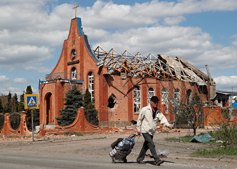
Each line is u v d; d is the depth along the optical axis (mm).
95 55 42469
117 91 41312
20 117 28047
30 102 21469
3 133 29438
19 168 8117
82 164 8945
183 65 53500
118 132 29922
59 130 27016
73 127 27781
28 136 26625
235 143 13203
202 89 50531
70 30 45469
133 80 42938
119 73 43438
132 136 9656
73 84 40688
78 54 43812
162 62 48906
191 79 49625
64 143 19500
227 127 14594
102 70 40250
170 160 10672
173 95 22062
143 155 9289
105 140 21094
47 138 23859
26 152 14219
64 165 8703
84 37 43188
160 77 47812
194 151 13367
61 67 46188
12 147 17750
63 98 38531
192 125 20141
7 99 53125
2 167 8344
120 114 41094
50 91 40562
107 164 8977
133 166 8508
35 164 8984
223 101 50656
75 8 45469
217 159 10516
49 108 42781
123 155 9445
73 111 37562
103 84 40062
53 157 11492
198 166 9047
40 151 14680
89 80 42156
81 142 19922
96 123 30688
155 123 9094
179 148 14625
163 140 19078
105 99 40094
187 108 20203
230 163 9867
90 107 37594
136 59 45344
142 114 9062
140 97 43781
